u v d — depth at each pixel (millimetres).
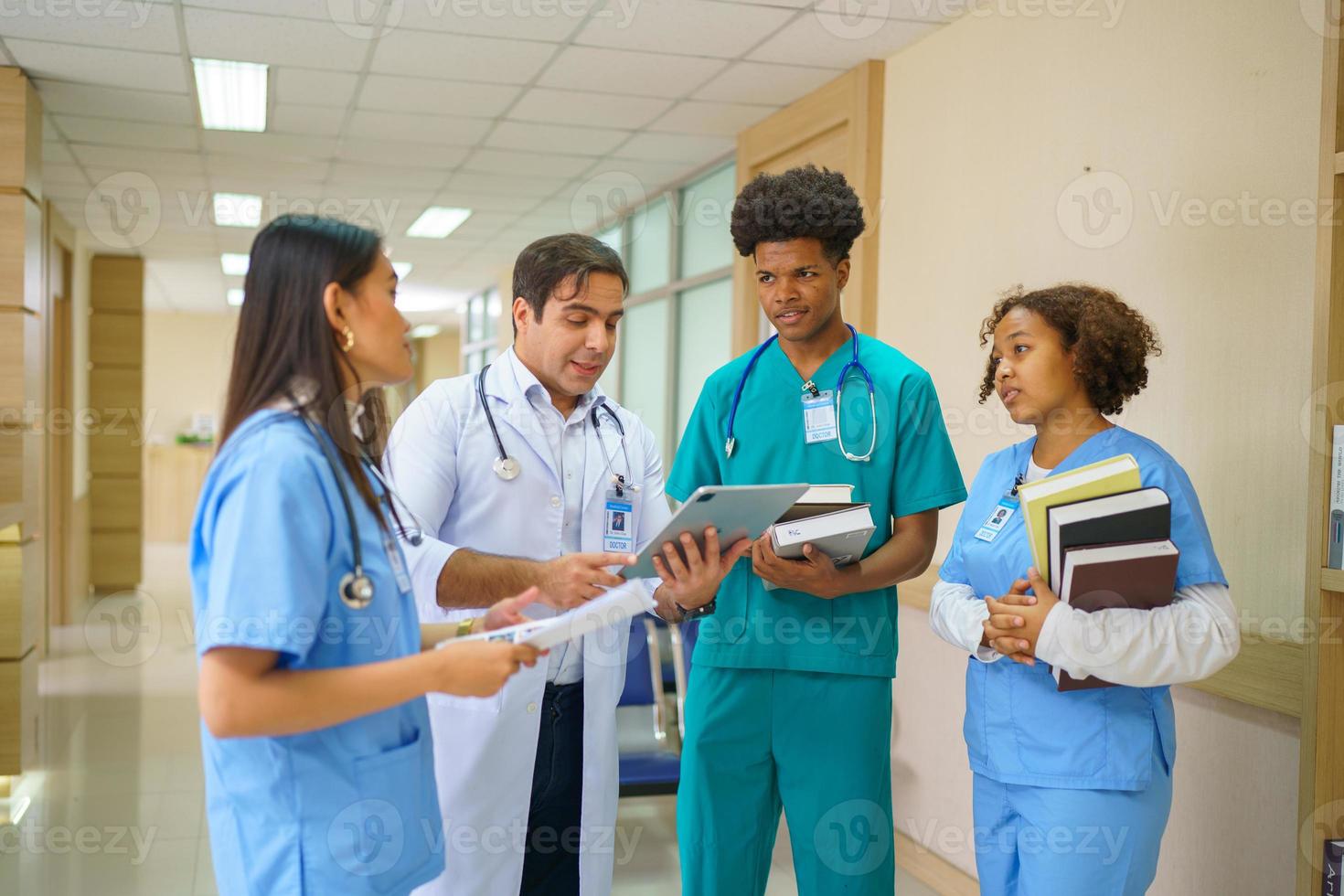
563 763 1798
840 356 1960
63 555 7602
